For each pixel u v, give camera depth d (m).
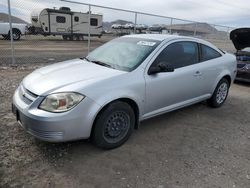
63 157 3.36
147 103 3.96
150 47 4.23
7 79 7.00
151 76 3.94
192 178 3.11
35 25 23.55
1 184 2.78
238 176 3.21
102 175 3.06
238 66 8.38
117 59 4.14
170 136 4.19
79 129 3.23
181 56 4.56
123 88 3.54
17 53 13.03
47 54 13.30
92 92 3.27
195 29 14.12
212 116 5.22
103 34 21.50
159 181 3.01
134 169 3.21
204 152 3.75
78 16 25.22
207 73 5.04
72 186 2.84
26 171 3.03
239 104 6.22
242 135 4.42
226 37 16.47
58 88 3.22
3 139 3.68
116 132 3.64
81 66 4.00
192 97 4.90
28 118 3.14
